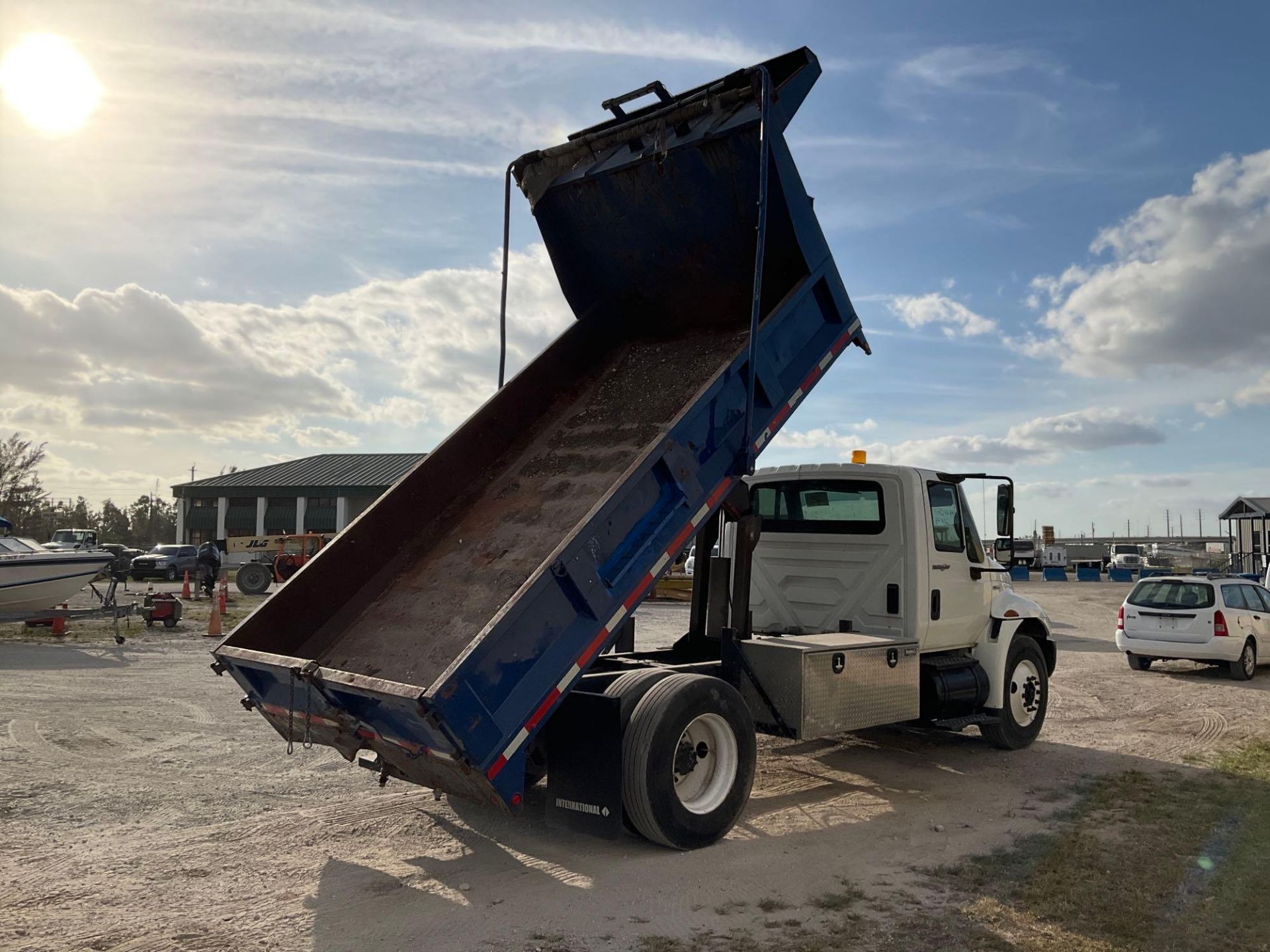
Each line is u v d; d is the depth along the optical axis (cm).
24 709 985
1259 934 440
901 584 789
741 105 652
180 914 461
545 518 599
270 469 5925
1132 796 701
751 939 436
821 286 689
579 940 435
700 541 750
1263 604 1489
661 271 757
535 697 485
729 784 584
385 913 466
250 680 572
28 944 421
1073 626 2397
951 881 515
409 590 604
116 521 10488
